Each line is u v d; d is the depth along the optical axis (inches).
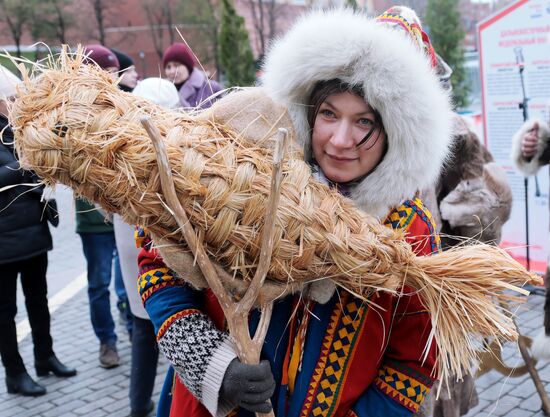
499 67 186.7
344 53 54.1
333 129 56.8
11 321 148.0
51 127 49.5
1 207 137.1
